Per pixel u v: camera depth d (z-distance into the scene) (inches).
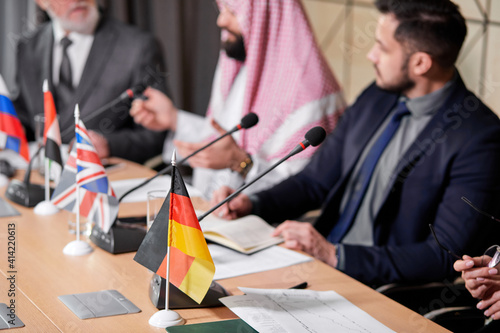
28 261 59.3
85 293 51.7
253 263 60.8
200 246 46.0
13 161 101.1
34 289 52.4
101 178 61.2
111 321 46.6
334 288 55.3
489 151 76.7
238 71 122.5
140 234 63.5
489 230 74.1
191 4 143.3
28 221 72.2
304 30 115.3
